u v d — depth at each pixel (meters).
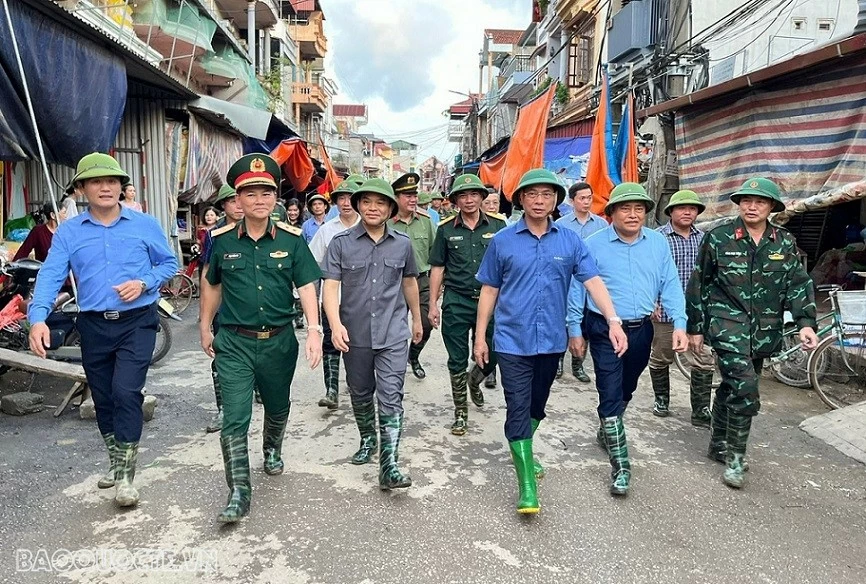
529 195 3.64
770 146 8.17
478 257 5.05
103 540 3.32
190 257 12.82
